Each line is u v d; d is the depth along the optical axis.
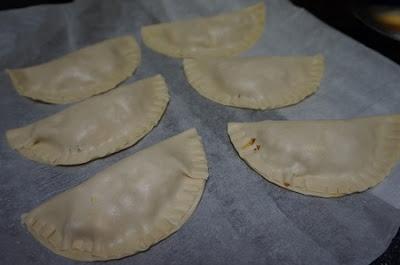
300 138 0.23
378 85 0.26
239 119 0.25
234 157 0.23
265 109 0.25
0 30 0.31
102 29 0.32
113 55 0.29
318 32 0.29
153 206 0.21
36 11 0.32
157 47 0.30
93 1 0.33
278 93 0.26
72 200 0.21
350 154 0.22
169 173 0.22
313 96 0.26
